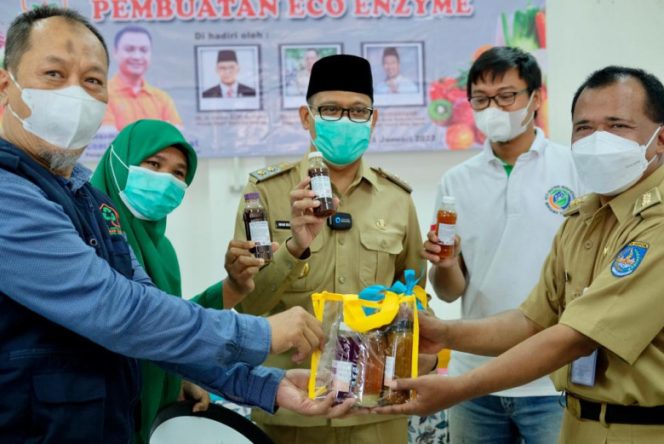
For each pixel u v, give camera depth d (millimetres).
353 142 1795
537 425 2057
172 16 2887
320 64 1813
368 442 1725
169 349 1063
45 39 1086
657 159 1409
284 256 1681
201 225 3027
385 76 2980
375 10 2949
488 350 1630
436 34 2975
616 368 1311
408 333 1372
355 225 1837
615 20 3039
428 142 3018
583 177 1420
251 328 1147
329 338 1354
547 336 1327
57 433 1016
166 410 1479
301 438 1740
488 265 2133
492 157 2176
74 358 1049
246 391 1371
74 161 1166
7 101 1115
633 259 1271
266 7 2916
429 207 3076
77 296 996
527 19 2980
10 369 999
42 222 988
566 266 1507
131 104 2900
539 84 2127
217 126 2947
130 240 1667
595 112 1356
